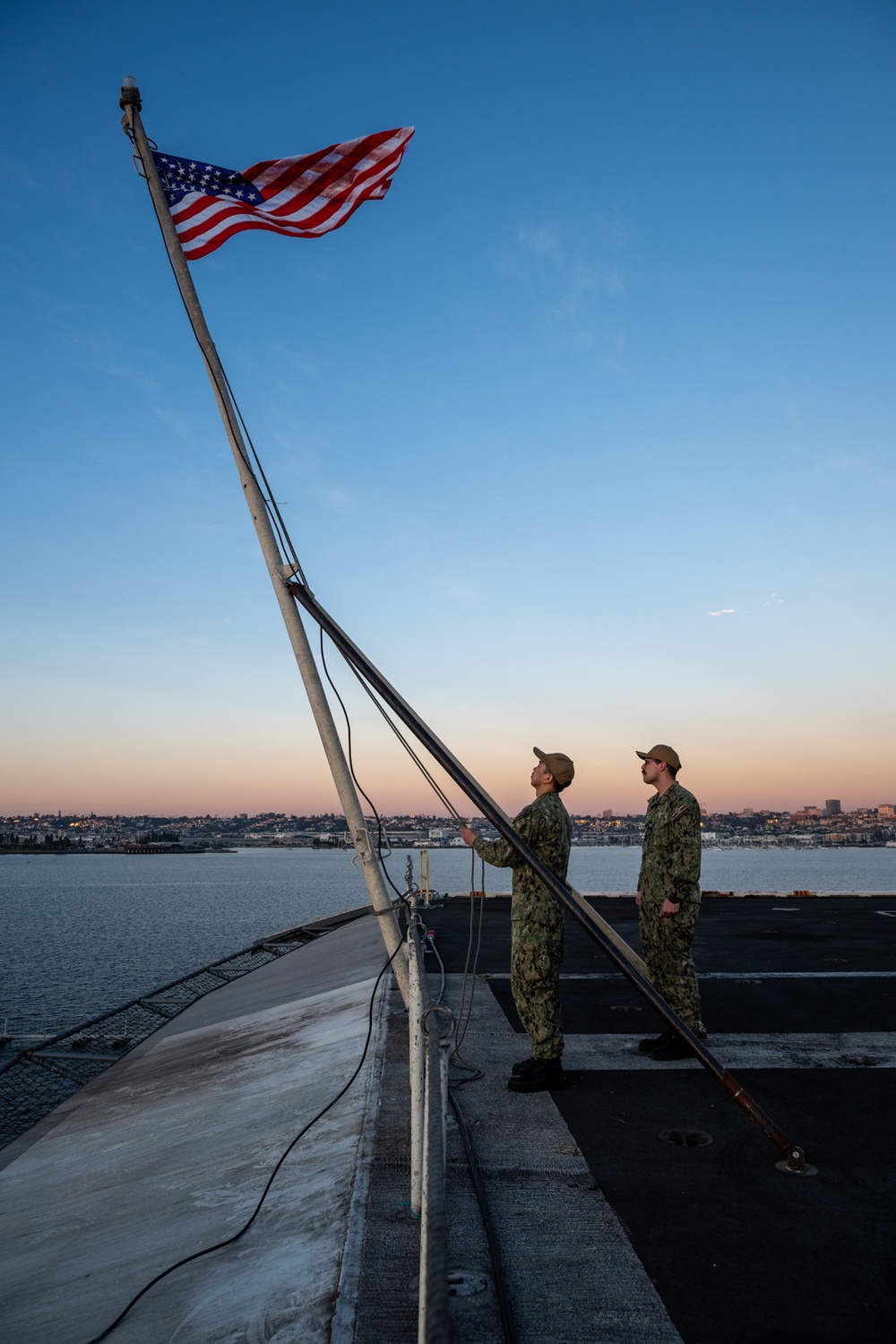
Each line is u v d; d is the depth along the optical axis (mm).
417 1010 3178
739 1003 6953
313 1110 5387
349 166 7105
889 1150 3832
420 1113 3139
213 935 65062
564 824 4793
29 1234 4953
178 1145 5785
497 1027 6273
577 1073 5055
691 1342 2385
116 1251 4195
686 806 5469
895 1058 5305
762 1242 2977
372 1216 3170
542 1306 2562
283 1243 3525
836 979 7977
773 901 16750
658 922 5492
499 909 15102
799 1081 4859
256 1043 8594
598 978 8281
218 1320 3020
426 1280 1518
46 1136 7363
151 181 6637
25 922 78125
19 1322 3693
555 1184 3465
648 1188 3424
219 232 6859
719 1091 4672
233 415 6215
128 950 55656
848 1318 2508
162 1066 9258
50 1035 28219
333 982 10875
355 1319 2488
